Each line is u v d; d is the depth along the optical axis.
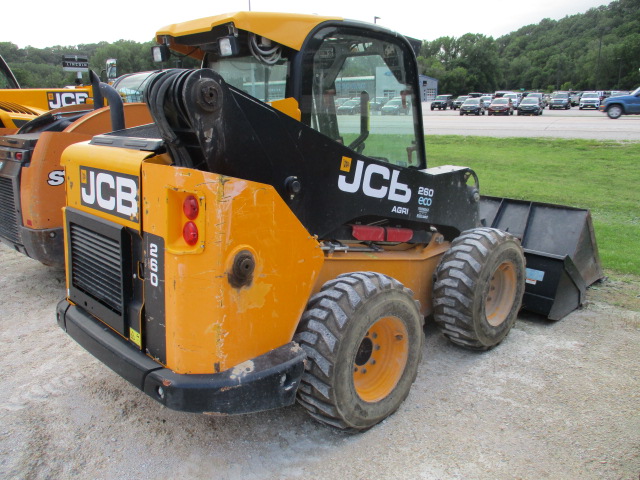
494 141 21.42
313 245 2.75
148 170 2.45
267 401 2.51
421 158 3.85
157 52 3.46
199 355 2.41
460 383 3.64
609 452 2.92
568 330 4.58
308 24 2.91
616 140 21.00
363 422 2.95
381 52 3.38
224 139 2.42
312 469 2.74
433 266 4.02
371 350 3.14
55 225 4.95
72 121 5.74
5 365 3.79
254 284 2.48
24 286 5.40
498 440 3.01
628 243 7.30
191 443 2.95
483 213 5.93
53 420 3.13
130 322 2.71
